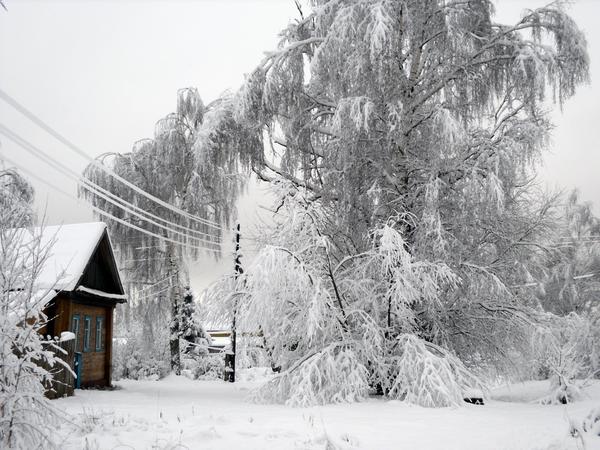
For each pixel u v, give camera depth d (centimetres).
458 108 1512
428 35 1508
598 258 2934
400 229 1404
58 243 1563
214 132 1688
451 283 1317
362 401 1180
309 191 1659
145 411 971
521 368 1531
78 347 1606
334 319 1277
